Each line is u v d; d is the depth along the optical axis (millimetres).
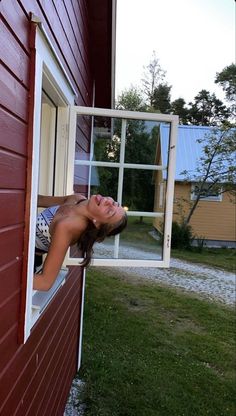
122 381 3910
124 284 7867
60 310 2766
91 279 8094
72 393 3629
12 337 1420
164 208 2895
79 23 2893
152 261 2889
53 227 1847
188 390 3854
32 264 1546
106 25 3584
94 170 2982
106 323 5523
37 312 1814
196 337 5273
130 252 2895
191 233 13055
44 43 1607
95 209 1826
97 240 1949
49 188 2582
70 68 2496
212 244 13945
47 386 2373
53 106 2549
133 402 3535
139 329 5398
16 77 1259
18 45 1272
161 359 4508
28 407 1851
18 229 1385
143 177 2963
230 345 5082
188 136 15039
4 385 1364
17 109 1288
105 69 4215
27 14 1370
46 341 2266
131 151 2967
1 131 1121
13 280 1361
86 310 6012
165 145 2885
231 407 3615
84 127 2943
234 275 9430
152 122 2863
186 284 8227
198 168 13250
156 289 7629
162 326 5613
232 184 12828
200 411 3494
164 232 2873
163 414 3391
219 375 4242
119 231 2061
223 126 13086
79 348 4004
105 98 4695
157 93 29422
